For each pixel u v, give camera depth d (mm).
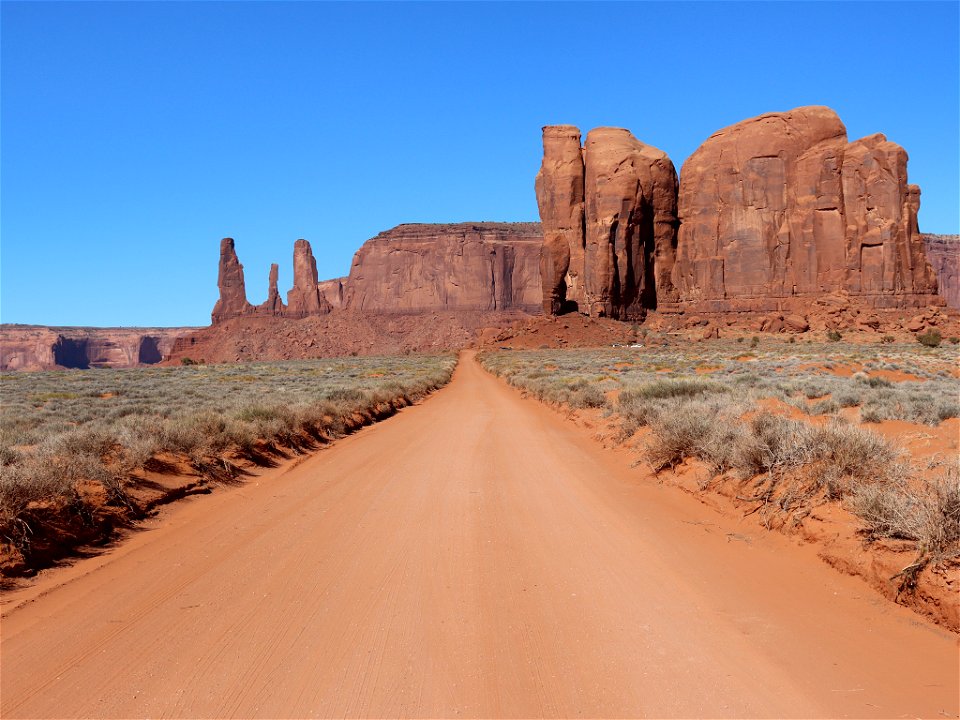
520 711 3824
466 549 7262
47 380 60125
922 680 4137
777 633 4902
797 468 7785
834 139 145500
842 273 139625
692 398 17469
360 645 4770
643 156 160000
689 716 3734
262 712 3854
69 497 7699
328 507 9492
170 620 5320
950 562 5145
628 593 5805
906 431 11734
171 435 11375
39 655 4707
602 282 154375
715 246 156625
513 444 16219
